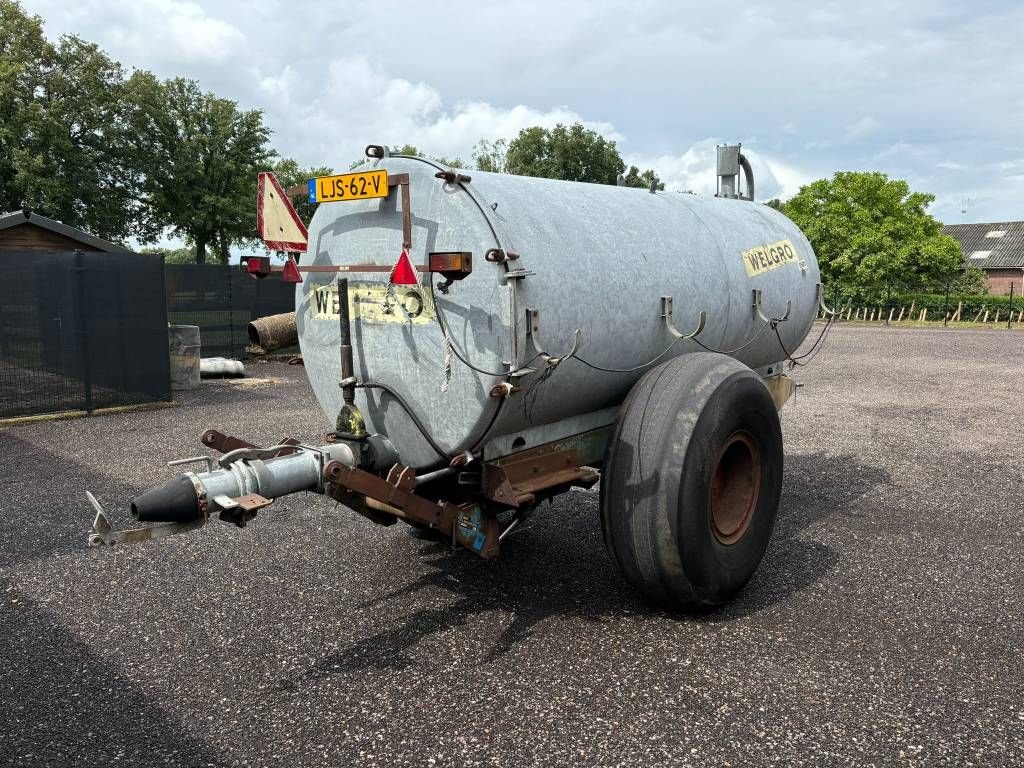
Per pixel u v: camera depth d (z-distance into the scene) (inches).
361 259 144.2
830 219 1590.8
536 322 126.5
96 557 181.9
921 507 222.1
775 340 206.1
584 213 149.6
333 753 105.9
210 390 457.4
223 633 142.8
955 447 303.6
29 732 111.4
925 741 107.2
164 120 1910.7
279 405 404.2
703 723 111.8
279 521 207.6
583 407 154.8
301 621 147.6
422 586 163.9
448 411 132.9
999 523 207.2
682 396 139.9
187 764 103.7
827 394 445.4
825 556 181.6
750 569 153.8
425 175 131.6
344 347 139.9
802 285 211.9
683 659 131.1
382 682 124.7
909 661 130.3
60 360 368.2
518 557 180.9
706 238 177.6
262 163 2132.1
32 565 177.2
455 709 116.4
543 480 146.3
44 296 362.3
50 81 1640.0
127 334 387.2
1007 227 2272.4
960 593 159.8
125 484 248.1
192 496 112.5
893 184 1582.2
